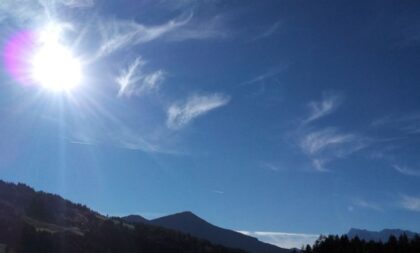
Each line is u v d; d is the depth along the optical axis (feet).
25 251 628.69
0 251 602.85
